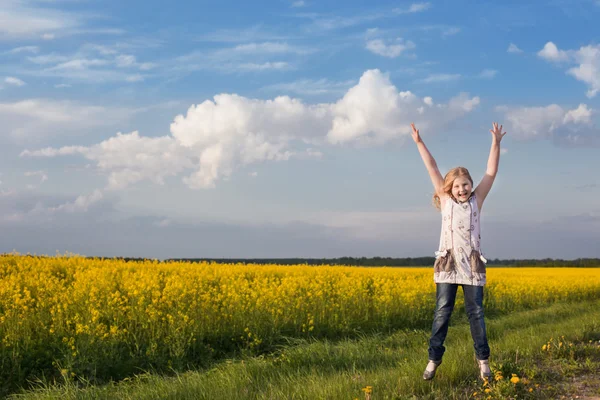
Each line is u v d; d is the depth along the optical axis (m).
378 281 16.84
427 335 9.73
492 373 5.04
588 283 21.25
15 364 7.02
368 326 11.04
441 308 5.02
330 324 10.34
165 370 7.56
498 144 5.21
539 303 17.02
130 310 9.20
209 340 8.79
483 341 4.92
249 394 5.11
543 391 4.82
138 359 7.53
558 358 6.29
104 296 10.19
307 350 7.13
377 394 4.64
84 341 7.54
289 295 11.58
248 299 10.55
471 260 4.90
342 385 4.97
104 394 5.66
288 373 6.08
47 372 7.20
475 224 4.96
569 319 11.49
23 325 8.04
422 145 5.35
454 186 4.99
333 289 14.03
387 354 7.23
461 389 4.93
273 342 9.23
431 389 4.85
